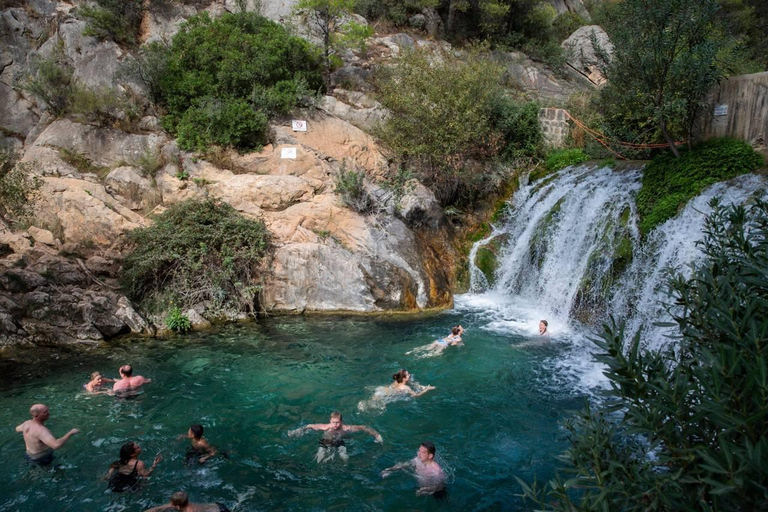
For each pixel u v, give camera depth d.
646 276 11.45
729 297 3.14
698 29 11.38
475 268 15.74
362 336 12.01
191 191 15.11
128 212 14.59
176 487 6.64
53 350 10.98
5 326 10.95
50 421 8.15
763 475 2.42
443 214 16.41
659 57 11.76
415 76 17.16
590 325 12.38
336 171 16.53
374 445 7.70
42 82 16.98
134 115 16.78
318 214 14.89
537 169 17.72
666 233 11.43
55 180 14.70
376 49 21.95
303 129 17.02
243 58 16.89
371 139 17.95
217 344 11.48
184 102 16.80
